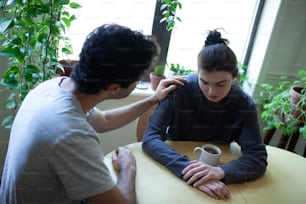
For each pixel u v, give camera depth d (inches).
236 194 36.4
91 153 27.1
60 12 48.0
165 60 70.7
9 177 29.6
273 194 37.4
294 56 72.2
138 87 69.4
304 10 66.9
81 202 31.6
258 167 40.6
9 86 44.7
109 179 28.5
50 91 29.5
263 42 71.1
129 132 73.2
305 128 60.4
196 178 36.8
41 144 26.0
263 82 74.0
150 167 39.5
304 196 37.8
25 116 28.7
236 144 50.3
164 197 34.0
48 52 45.4
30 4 41.9
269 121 68.8
